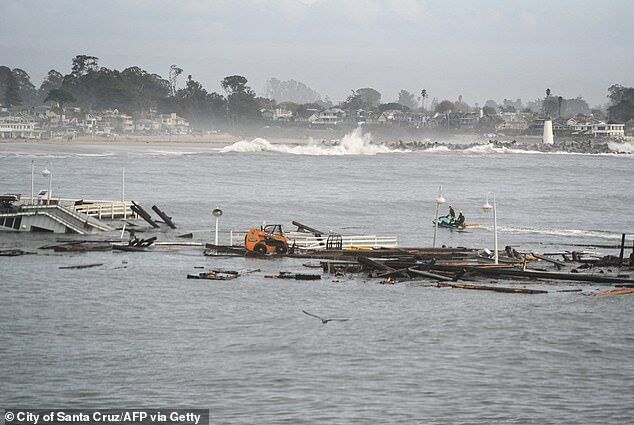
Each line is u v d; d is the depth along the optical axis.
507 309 106.00
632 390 77.06
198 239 167.00
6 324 95.31
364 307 106.75
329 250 149.00
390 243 163.88
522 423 69.31
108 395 74.06
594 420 70.06
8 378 77.69
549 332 95.62
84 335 91.69
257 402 73.00
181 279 122.31
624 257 156.25
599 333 95.62
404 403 73.12
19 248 147.25
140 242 152.00
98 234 169.50
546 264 142.75
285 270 131.75
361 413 70.81
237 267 133.88
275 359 84.31
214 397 74.00
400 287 119.50
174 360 83.56
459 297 113.12
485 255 146.88
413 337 92.75
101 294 111.44
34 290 112.56
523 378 79.81
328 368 81.81
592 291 118.56
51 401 72.56
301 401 73.19
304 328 96.06
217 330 94.81
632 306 108.50
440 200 156.75
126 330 94.06
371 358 85.00
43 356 84.00
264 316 101.31
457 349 88.62
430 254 144.88
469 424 68.94
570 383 78.75
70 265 131.38
